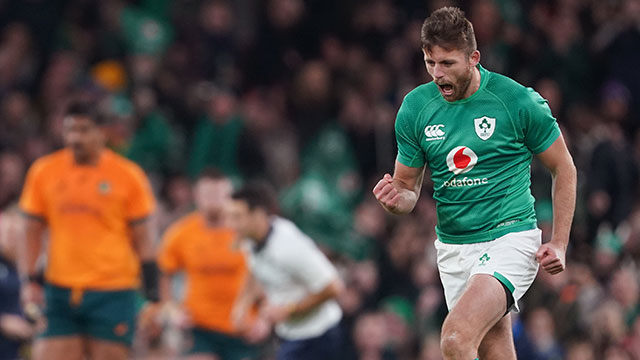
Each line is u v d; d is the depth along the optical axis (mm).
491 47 50344
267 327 30391
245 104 51031
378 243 43812
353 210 47969
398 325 39812
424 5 53875
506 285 18906
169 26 54188
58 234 28078
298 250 30297
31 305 28391
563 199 19188
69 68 49875
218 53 52219
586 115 49188
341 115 49750
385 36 52562
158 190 46281
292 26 52719
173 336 39906
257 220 30328
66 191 28047
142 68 49969
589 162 46125
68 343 28031
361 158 49312
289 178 49031
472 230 19453
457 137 19234
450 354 18203
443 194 19703
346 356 39344
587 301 38156
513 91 19109
